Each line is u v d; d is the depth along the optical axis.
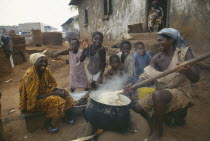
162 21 6.25
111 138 2.20
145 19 6.65
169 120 2.41
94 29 12.80
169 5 5.50
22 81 2.53
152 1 6.55
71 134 2.51
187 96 2.07
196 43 4.68
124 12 8.29
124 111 2.17
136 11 7.30
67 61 8.53
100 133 2.33
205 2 4.34
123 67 3.48
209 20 4.30
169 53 2.20
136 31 6.61
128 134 2.29
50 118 2.64
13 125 2.88
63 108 2.59
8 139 2.47
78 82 3.87
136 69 3.65
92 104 2.27
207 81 3.74
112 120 2.12
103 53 3.47
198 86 3.65
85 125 2.64
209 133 2.28
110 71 3.49
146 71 2.34
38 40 13.99
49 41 14.45
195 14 4.63
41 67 2.54
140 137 2.22
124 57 3.47
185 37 4.95
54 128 2.62
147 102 2.13
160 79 2.20
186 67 1.78
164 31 2.06
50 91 2.81
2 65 6.40
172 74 2.11
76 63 3.76
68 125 2.79
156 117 1.96
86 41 3.56
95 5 12.09
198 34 4.60
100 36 3.36
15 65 7.91
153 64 2.35
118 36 9.12
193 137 2.20
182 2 4.97
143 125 2.52
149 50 4.71
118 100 2.42
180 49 2.09
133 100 3.08
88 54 3.58
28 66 8.01
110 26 9.96
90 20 13.50
